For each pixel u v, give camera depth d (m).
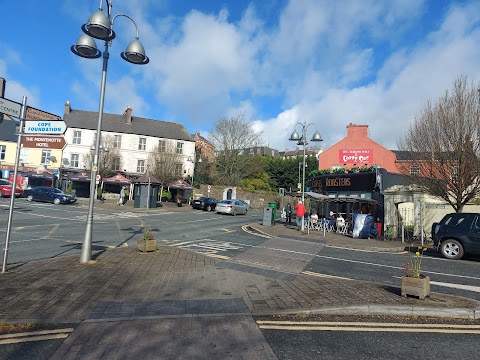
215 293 6.50
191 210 35.03
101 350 4.06
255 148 59.66
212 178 54.06
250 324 4.98
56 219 19.64
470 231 12.13
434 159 16.41
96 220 20.61
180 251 11.06
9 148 42.59
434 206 18.66
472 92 15.79
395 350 4.27
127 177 45.75
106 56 8.80
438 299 6.21
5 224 16.27
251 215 34.44
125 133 46.72
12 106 7.66
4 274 7.31
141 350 4.07
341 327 5.00
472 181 15.60
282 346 4.29
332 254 12.55
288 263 10.22
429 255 13.38
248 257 10.95
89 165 42.75
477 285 8.11
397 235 19.36
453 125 15.71
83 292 6.23
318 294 6.46
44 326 4.78
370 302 5.92
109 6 8.73
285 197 56.03
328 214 28.36
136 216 24.91
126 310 5.42
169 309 5.52
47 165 43.31
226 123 53.56
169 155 46.84
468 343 4.52
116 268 8.18
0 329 4.61
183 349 4.11
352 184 26.62
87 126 45.12
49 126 7.91
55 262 8.64
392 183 24.66
